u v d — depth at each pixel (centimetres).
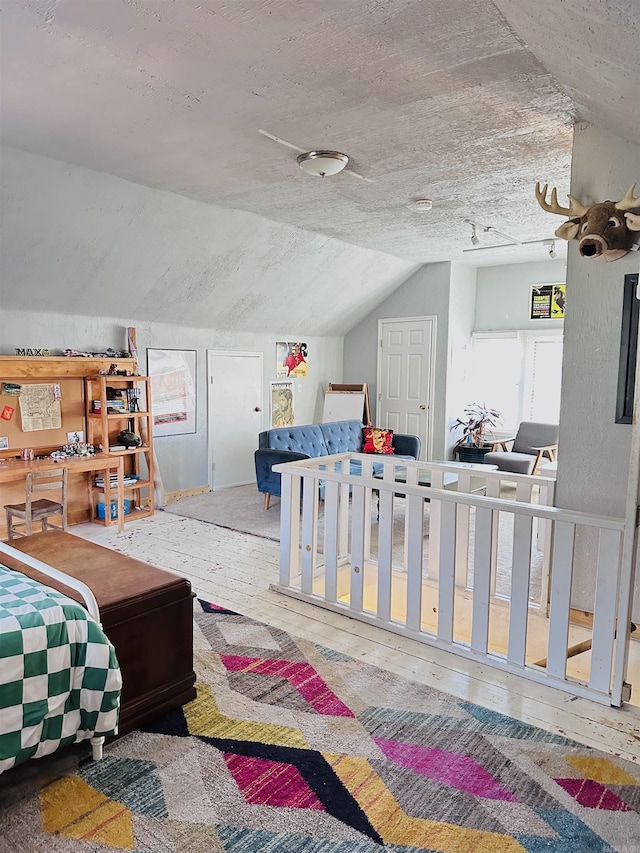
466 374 754
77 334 499
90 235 423
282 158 348
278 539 449
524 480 325
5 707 166
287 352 720
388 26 204
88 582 225
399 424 760
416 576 281
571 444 301
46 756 198
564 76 229
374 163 358
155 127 301
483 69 235
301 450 581
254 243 524
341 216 491
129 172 378
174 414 589
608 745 206
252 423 680
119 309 516
